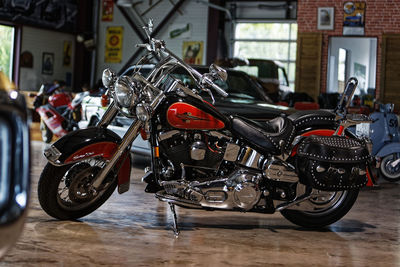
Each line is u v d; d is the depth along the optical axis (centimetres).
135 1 1919
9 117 184
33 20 1734
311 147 388
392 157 724
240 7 1991
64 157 365
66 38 1898
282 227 423
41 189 379
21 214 181
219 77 367
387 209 523
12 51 1702
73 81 1944
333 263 330
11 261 296
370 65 1436
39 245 330
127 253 325
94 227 384
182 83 379
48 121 1047
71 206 394
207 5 1855
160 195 370
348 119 417
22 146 186
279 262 326
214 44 1853
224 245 358
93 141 374
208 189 372
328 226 433
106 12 1947
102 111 742
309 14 1466
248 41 1991
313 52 1466
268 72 1330
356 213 495
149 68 696
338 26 1449
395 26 1415
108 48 1948
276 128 400
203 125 373
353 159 391
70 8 1878
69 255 314
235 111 555
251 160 382
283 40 1966
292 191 395
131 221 411
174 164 377
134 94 363
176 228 371
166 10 1889
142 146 658
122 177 398
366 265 329
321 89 1466
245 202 377
